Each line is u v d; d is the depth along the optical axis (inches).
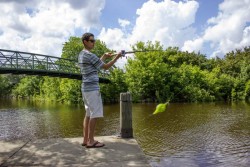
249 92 1806.1
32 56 1136.8
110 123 847.1
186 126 781.9
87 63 168.4
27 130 778.2
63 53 1765.5
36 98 2442.2
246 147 550.0
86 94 169.5
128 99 194.2
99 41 1822.1
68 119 964.0
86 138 176.2
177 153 515.8
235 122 843.4
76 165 144.6
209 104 1465.3
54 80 2020.2
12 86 3233.3
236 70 2190.0
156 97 1608.0
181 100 1654.8
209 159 476.4
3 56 1029.2
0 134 728.3
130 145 175.6
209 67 2247.8
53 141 187.0
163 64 1640.0
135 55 1649.9
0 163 148.7
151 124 818.2
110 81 1592.0
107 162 147.9
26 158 155.7
